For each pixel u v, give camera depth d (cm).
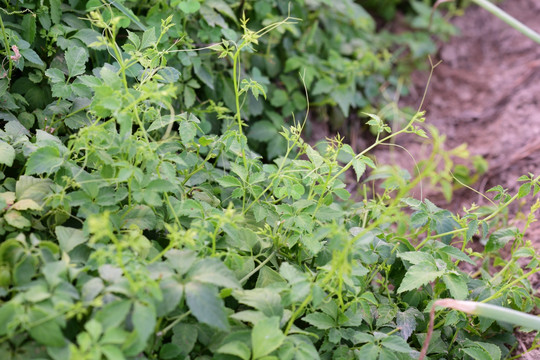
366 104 361
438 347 196
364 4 438
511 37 431
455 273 185
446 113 381
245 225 206
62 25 232
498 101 378
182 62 254
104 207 171
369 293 176
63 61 235
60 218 173
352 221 213
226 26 273
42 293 136
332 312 176
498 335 216
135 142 166
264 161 312
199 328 161
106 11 239
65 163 173
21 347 139
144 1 261
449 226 201
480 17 450
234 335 157
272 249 199
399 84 384
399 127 370
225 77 294
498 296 194
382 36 411
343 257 150
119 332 132
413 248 203
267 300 162
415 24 423
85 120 214
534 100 365
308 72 322
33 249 150
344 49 363
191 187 207
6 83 214
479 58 423
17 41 214
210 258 154
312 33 327
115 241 137
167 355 154
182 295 156
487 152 340
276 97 315
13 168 198
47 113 211
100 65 249
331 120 349
